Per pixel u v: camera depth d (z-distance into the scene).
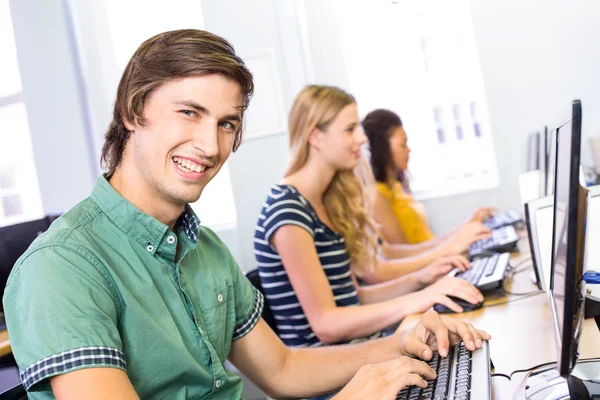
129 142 1.12
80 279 0.96
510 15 3.66
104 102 3.81
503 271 1.82
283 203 1.92
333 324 1.76
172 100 1.05
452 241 2.51
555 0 3.60
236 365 1.35
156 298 1.08
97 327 0.92
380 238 2.87
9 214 3.90
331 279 2.00
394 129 3.21
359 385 1.04
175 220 1.16
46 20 3.77
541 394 0.94
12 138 3.87
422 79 3.81
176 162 1.07
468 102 3.79
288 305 1.92
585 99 3.62
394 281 2.17
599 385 0.89
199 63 1.04
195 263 1.21
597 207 1.36
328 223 2.08
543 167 2.22
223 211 3.78
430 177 3.85
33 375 0.88
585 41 3.59
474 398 0.91
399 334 1.30
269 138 3.66
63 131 3.80
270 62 3.67
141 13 3.81
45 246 0.98
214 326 1.19
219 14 3.71
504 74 3.70
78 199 3.81
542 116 3.68
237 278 1.32
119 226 1.08
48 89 3.79
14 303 0.94
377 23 3.80
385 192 3.13
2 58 3.84
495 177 3.76
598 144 3.13
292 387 1.32
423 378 1.04
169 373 1.06
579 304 0.87
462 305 1.59
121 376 0.91
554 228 1.06
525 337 1.28
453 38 3.76
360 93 3.86
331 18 3.79
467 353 1.12
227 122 1.09
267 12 3.66
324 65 3.80
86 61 3.80
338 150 2.07
